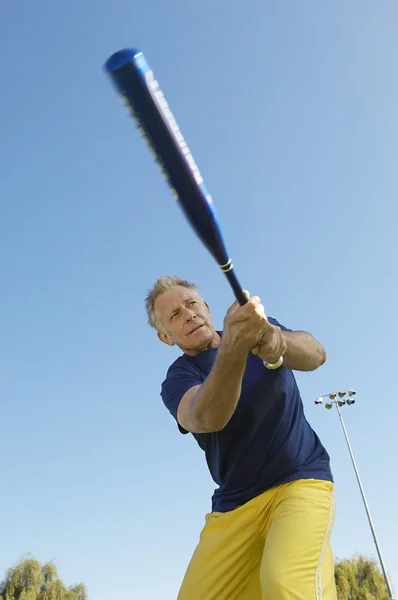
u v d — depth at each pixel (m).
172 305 3.91
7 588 33.91
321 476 3.66
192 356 3.93
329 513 3.51
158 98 2.20
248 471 3.66
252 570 3.70
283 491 3.59
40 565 35.41
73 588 35.47
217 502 3.92
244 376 3.61
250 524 3.67
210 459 3.91
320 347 3.64
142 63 2.11
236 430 3.60
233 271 2.58
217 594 3.62
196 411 2.98
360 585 34.16
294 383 3.84
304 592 3.08
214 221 2.45
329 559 3.40
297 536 3.27
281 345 2.97
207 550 3.73
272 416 3.61
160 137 2.26
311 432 3.91
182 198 2.41
